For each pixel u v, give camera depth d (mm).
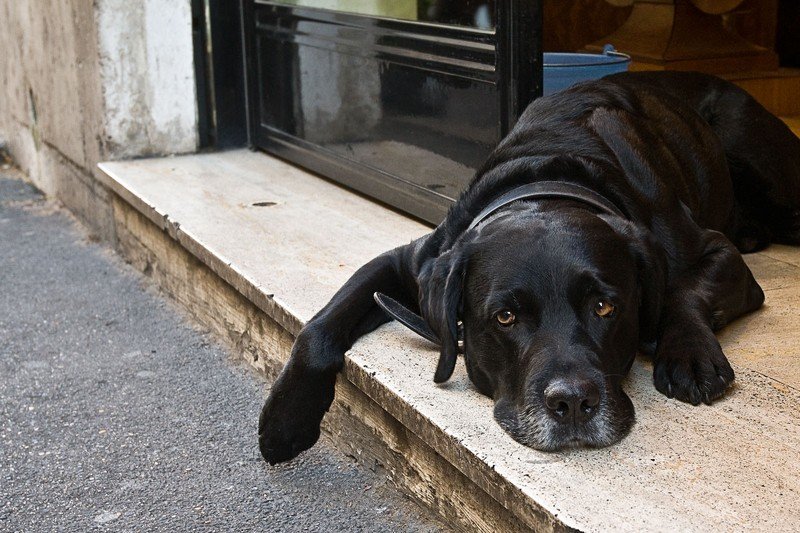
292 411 1782
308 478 1808
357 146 2439
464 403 1644
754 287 1824
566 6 3365
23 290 2510
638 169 1797
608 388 1547
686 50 2965
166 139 2912
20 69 3613
